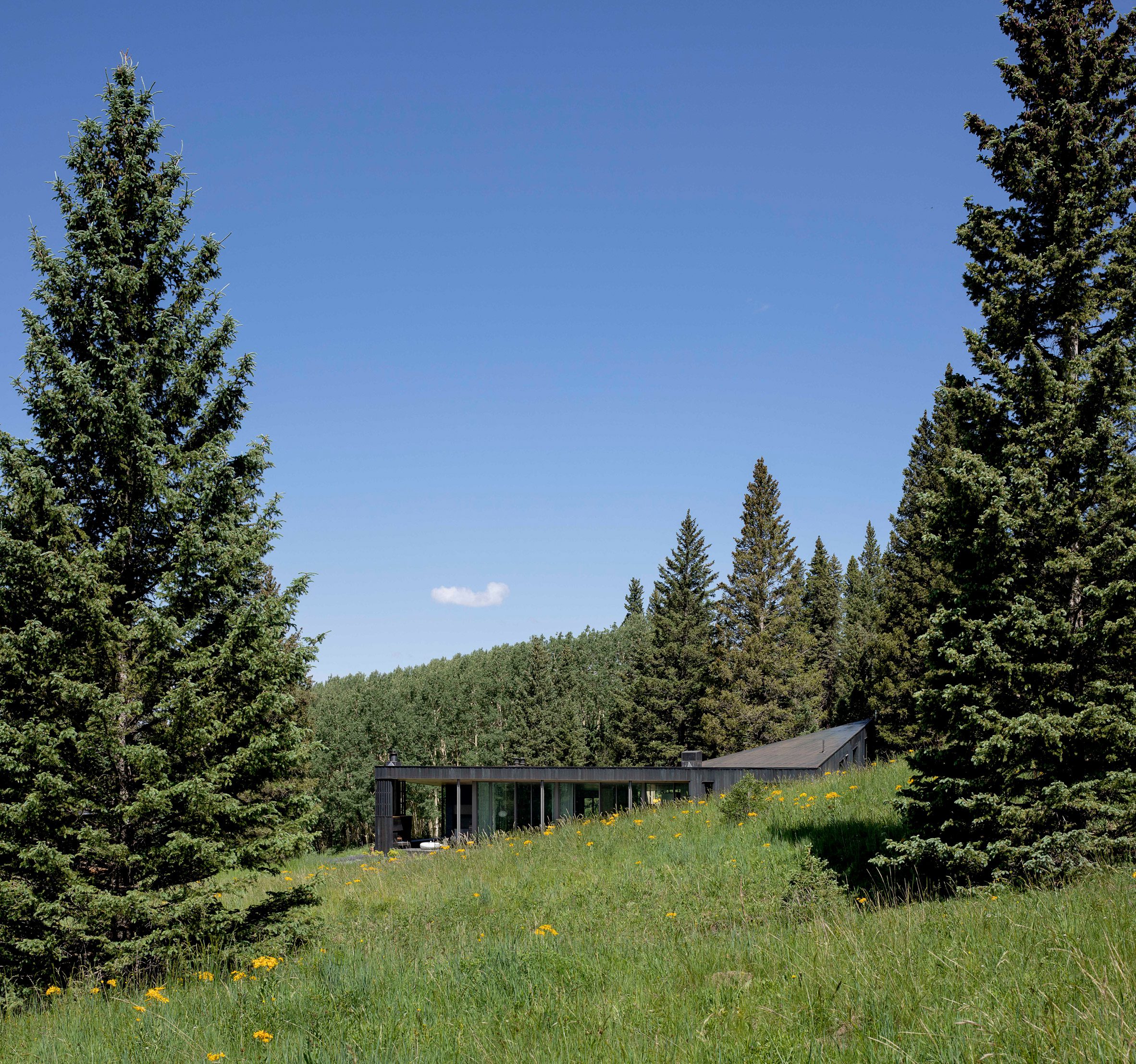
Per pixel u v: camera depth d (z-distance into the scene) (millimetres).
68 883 8992
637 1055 4426
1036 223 11953
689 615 64188
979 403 11391
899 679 40406
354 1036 5211
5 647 9102
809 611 76750
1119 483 10336
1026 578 10875
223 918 9773
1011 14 12062
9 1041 6348
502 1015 5551
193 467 10820
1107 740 9797
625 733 63375
